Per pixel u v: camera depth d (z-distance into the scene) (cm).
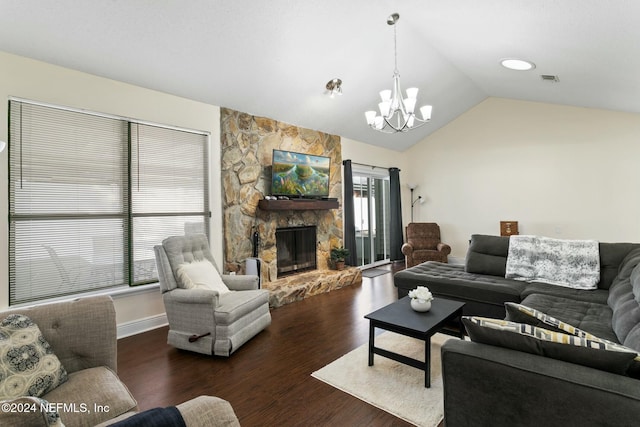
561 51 296
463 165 656
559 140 552
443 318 242
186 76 335
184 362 263
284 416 193
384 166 687
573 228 541
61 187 288
